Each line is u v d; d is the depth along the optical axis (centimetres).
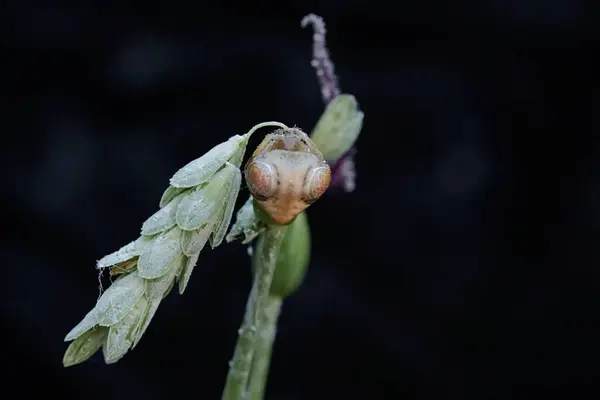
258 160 7
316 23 8
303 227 8
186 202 7
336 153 8
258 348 8
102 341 7
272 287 8
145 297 7
